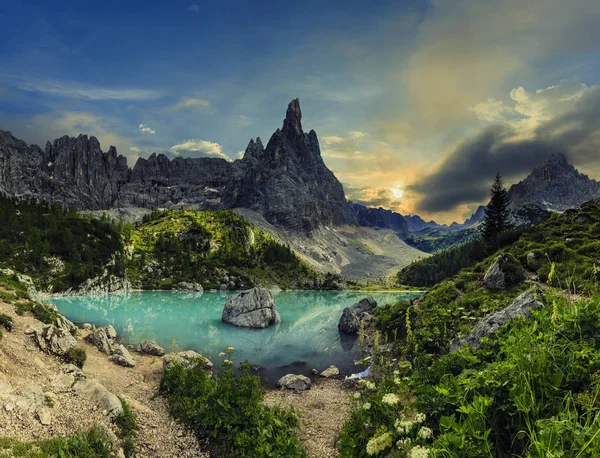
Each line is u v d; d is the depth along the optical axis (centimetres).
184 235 18688
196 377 1939
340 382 2680
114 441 1286
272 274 17712
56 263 9325
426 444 754
